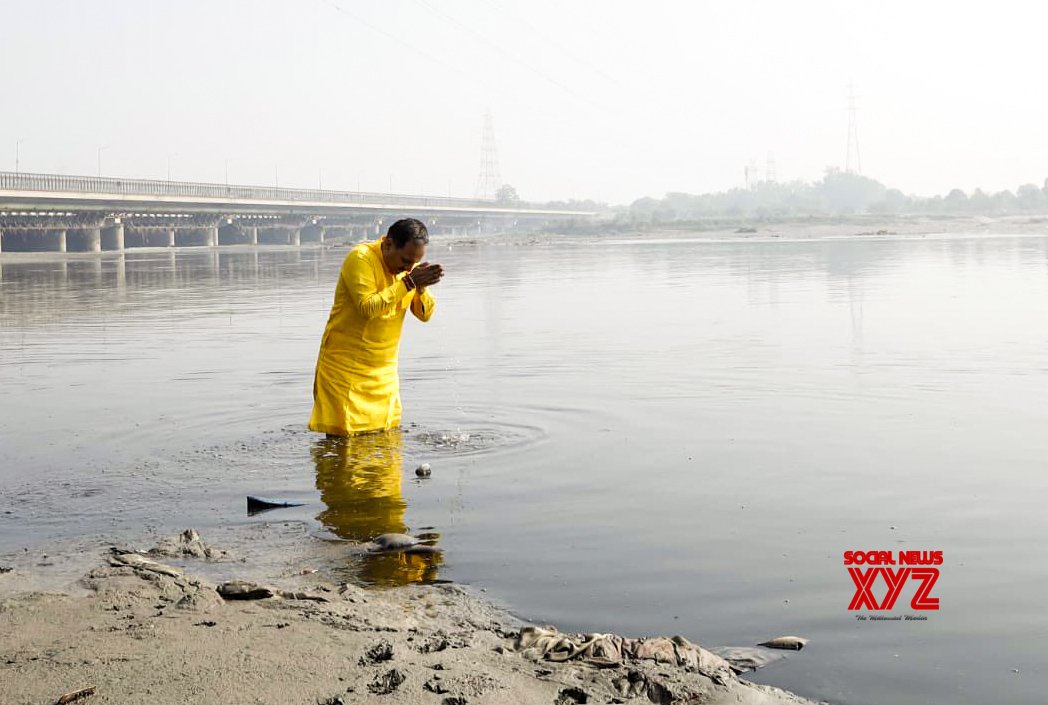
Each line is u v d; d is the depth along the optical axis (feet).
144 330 48.29
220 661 10.50
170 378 32.37
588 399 27.20
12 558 14.80
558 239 282.36
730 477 18.79
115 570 13.87
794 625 11.88
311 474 19.60
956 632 11.57
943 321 45.24
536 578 13.60
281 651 10.82
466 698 9.67
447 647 11.10
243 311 59.41
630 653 10.95
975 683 10.27
